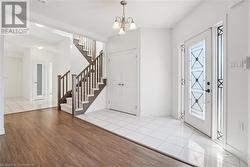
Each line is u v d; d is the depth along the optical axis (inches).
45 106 240.8
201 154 88.5
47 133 122.4
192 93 136.9
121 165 77.7
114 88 209.8
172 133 121.8
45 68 323.9
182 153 89.7
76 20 153.8
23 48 291.0
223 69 94.6
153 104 177.3
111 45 211.9
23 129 131.6
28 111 205.2
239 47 82.8
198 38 125.1
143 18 148.9
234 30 86.0
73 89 184.9
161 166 77.2
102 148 96.6
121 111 201.3
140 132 124.4
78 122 153.9
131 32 185.6
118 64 203.8
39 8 128.0
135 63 183.6
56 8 128.3
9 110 209.6
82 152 91.1
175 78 167.6
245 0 78.7
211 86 110.8
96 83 215.5
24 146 98.3
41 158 83.7
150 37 175.2
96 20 153.7
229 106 90.1
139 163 79.7
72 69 235.3
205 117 117.8
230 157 85.2
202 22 119.1
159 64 176.4
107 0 115.8
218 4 101.3
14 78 346.6
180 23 155.6
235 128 85.7
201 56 123.2
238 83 83.7
